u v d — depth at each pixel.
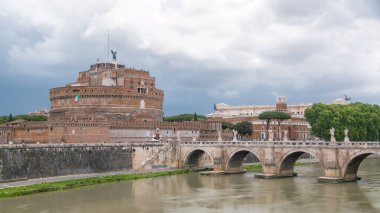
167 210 86.44
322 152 120.81
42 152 120.75
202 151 154.12
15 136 158.38
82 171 131.12
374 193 102.06
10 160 112.19
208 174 139.75
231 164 144.25
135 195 102.19
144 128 169.25
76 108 187.50
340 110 176.25
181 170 147.00
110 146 140.00
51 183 111.69
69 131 150.00
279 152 130.00
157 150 151.75
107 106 185.75
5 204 90.12
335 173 118.31
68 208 87.88
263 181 124.31
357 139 176.62
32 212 83.94
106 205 90.94
